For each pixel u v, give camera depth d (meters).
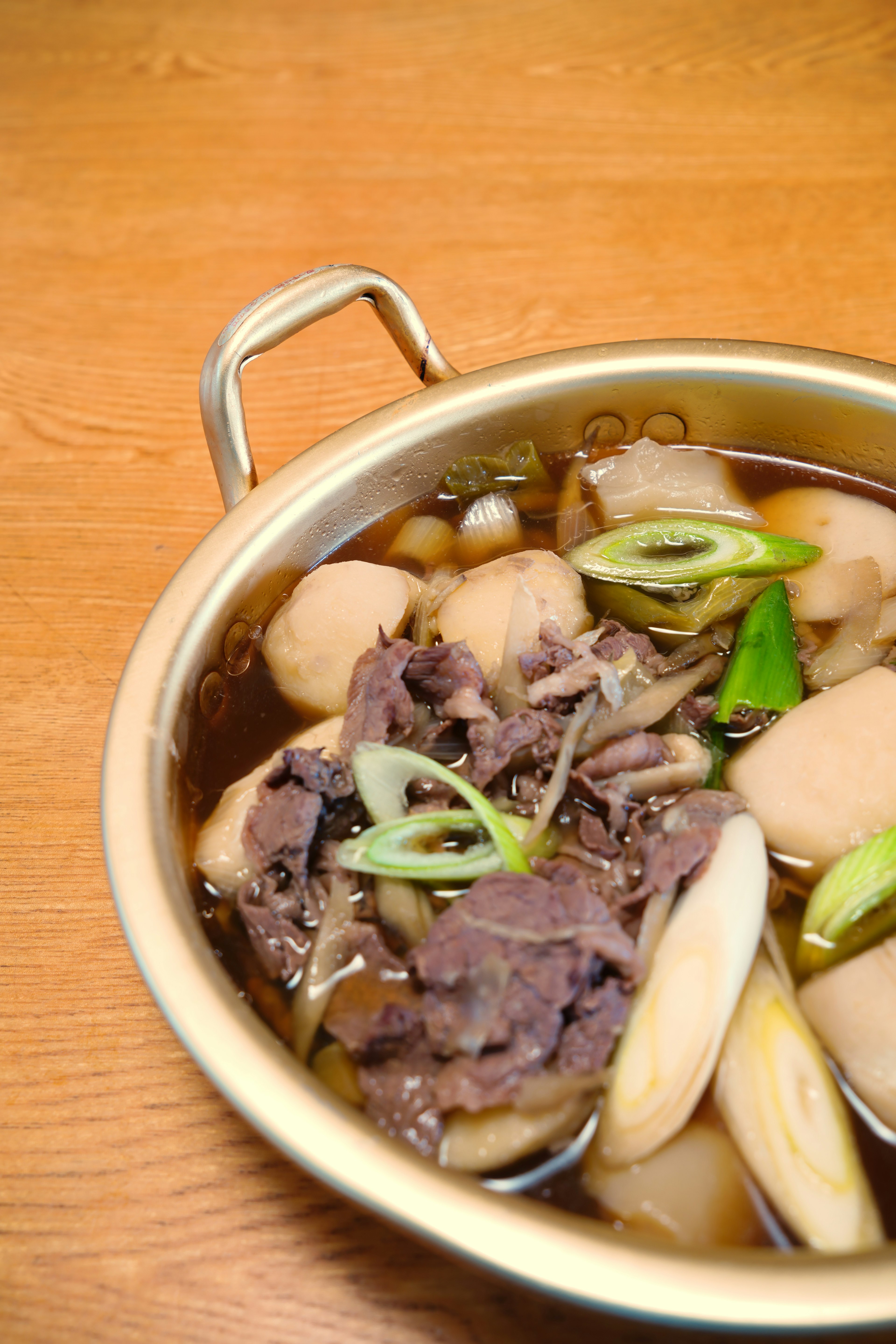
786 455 0.42
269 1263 0.33
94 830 0.39
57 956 0.37
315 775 0.35
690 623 0.39
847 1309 0.28
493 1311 0.32
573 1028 0.32
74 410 0.49
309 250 0.54
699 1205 0.31
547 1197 0.31
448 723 0.36
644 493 0.41
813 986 0.33
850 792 0.35
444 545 0.41
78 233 0.56
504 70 0.61
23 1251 0.33
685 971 0.33
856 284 0.50
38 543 0.46
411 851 0.34
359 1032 0.32
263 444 0.47
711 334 0.49
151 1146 0.34
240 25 0.67
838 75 0.58
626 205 0.54
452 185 0.56
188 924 0.32
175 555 0.45
